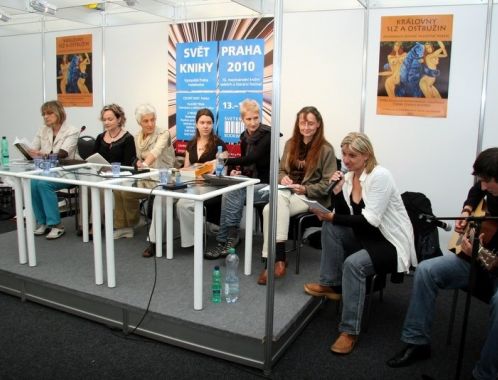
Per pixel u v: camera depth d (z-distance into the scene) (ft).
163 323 7.83
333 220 8.00
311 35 12.32
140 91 14.94
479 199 8.00
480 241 6.91
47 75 16.62
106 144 12.60
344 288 7.64
